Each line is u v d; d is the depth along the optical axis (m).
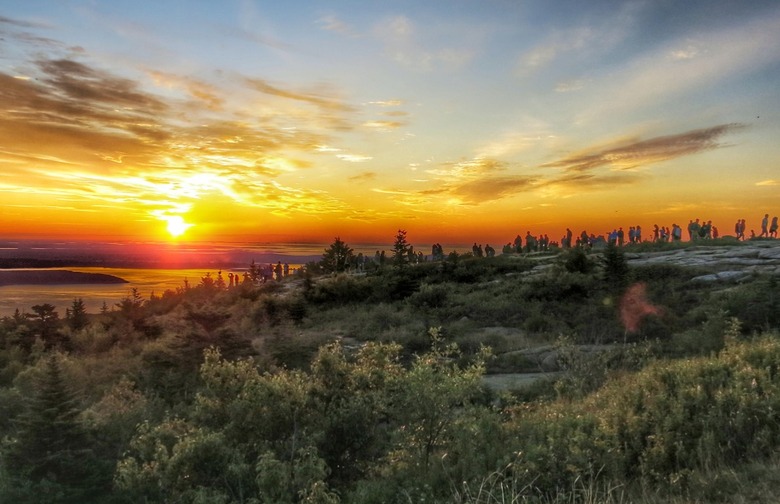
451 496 5.39
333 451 6.61
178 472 5.48
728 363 7.50
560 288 26.16
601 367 11.69
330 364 7.27
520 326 22.36
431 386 6.69
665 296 23.28
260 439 6.43
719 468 5.04
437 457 6.54
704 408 6.20
